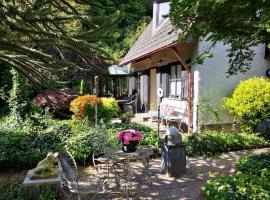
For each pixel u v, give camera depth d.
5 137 7.68
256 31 4.96
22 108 9.42
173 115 11.97
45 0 3.73
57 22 3.92
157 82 14.52
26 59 4.13
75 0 4.04
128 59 15.84
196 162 7.52
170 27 11.08
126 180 5.43
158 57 13.68
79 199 4.80
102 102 11.06
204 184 5.96
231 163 7.39
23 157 7.02
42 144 7.77
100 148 7.38
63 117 12.44
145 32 17.33
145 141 8.49
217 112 10.05
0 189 5.51
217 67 10.39
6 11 3.32
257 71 10.90
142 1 23.58
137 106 18.03
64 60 4.34
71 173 5.12
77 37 3.90
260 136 9.37
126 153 5.93
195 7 3.95
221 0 3.76
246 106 9.34
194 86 10.44
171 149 6.44
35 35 3.85
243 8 4.06
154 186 5.92
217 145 8.38
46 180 4.96
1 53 3.87
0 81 14.71
